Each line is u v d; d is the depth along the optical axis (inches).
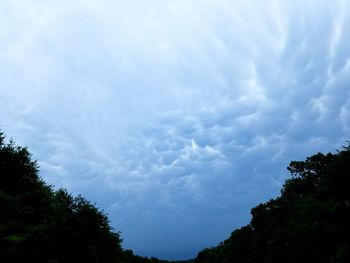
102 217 1445.6
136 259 3420.3
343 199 1071.6
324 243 996.6
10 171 933.8
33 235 876.0
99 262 1332.4
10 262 858.1
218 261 3919.8
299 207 1227.2
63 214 1284.4
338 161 1123.9
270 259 1574.8
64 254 1122.0
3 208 836.0
